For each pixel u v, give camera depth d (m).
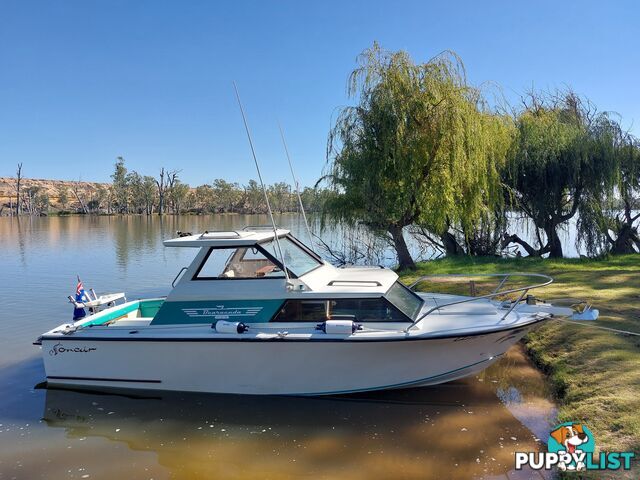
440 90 14.78
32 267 21.48
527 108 22.16
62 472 5.22
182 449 5.66
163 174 103.81
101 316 8.13
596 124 18.52
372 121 15.19
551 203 19.34
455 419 6.19
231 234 7.61
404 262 16.66
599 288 11.37
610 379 6.15
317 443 5.71
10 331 11.08
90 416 6.56
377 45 15.31
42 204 102.94
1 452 5.67
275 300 7.03
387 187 15.52
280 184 106.06
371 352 6.68
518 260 17.86
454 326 6.86
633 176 19.30
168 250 28.84
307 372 6.82
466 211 16.06
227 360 6.90
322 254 21.22
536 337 8.42
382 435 5.84
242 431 6.06
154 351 7.04
